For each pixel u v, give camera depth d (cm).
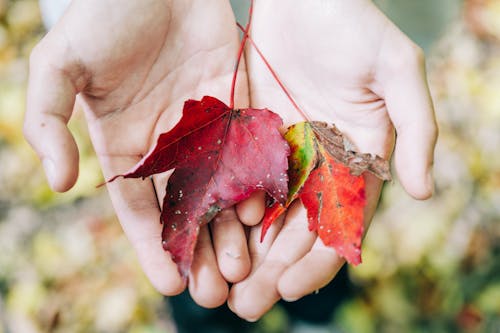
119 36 31
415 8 43
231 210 31
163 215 30
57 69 30
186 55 34
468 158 52
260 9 35
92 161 50
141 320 47
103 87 32
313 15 32
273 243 31
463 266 48
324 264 31
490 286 47
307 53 33
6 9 58
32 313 47
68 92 30
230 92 35
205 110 30
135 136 32
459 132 53
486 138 52
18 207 51
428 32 44
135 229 31
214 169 30
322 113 34
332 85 33
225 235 31
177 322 45
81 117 50
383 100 32
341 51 32
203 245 30
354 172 30
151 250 30
